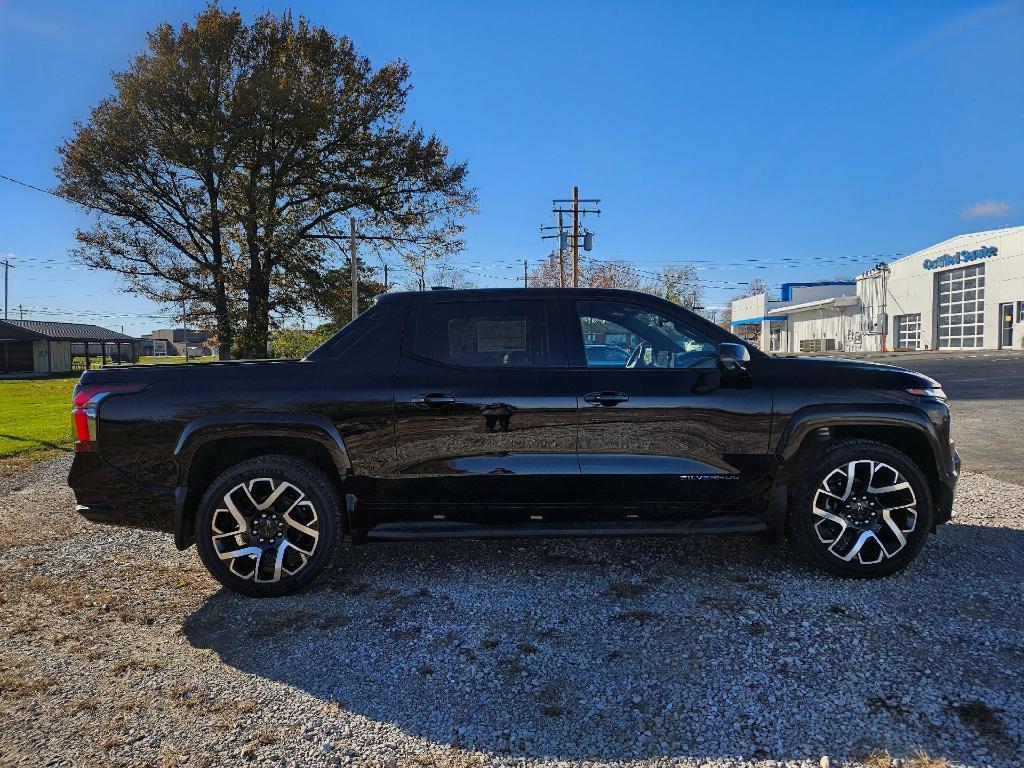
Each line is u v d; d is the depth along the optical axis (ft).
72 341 168.35
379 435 11.76
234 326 88.28
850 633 9.86
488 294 12.57
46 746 7.55
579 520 12.07
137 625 10.79
